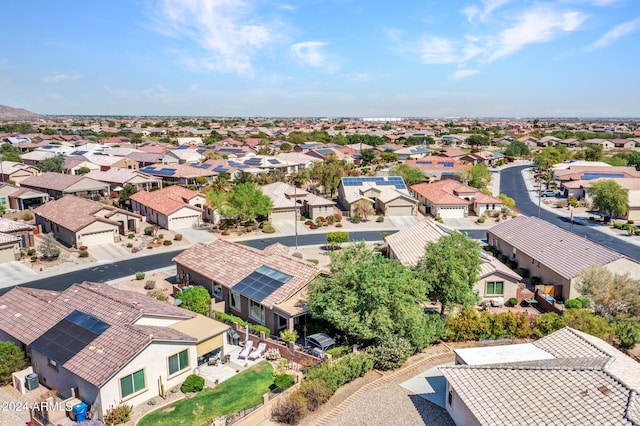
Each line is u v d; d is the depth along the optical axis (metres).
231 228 69.88
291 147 164.00
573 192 94.12
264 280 38.06
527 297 43.16
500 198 86.94
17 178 96.06
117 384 25.34
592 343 26.67
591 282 37.38
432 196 81.75
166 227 68.50
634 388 20.22
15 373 29.16
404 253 48.16
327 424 25.06
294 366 31.17
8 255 54.00
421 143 199.00
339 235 60.62
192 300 38.53
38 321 30.95
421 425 24.98
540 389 22.09
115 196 88.50
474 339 34.59
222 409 26.23
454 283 34.50
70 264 53.97
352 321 30.25
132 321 28.81
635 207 75.75
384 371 30.31
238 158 122.94
